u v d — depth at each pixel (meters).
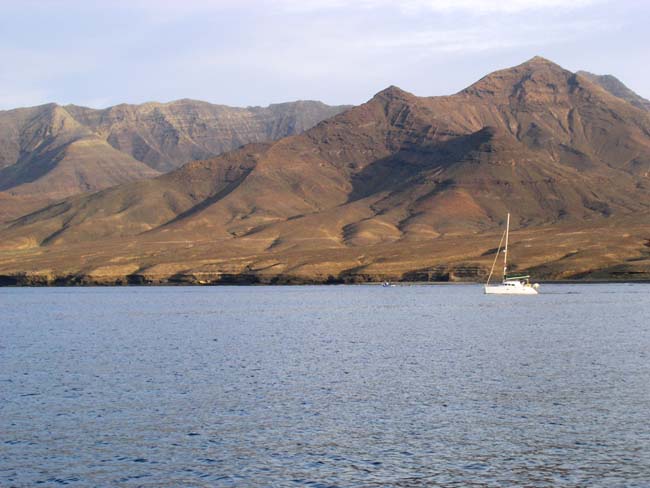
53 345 128.38
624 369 92.81
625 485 53.56
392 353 110.69
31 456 60.12
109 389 84.38
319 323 165.38
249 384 86.56
